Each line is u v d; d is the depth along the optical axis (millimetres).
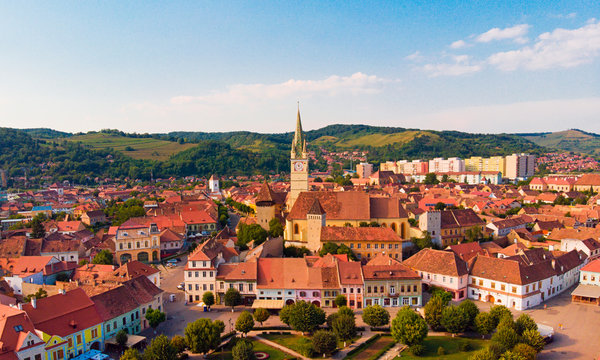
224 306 153375
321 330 118188
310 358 112562
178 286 171875
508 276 150750
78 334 113000
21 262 171000
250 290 154125
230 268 157875
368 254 192000
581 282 164750
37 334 105250
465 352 115750
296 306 128375
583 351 116000
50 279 168250
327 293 150500
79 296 122625
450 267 160250
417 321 116312
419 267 168750
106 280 152875
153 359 100625
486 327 122562
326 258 164875
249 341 121812
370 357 113562
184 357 113812
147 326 135875
